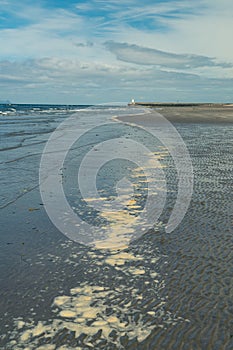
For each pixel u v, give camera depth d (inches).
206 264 197.5
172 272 189.6
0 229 255.0
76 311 155.9
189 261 201.9
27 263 202.1
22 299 164.9
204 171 455.5
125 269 194.5
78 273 190.4
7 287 175.0
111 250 220.1
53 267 197.5
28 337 139.1
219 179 408.2
